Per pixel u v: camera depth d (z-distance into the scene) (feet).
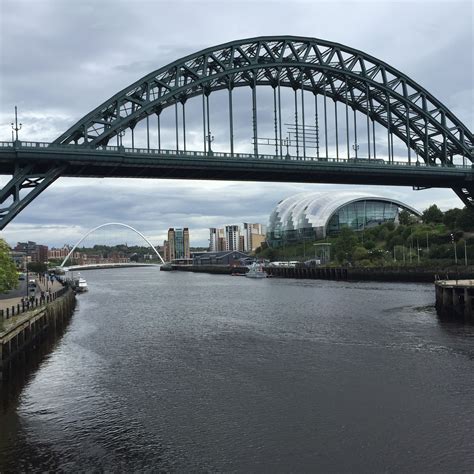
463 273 355.56
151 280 654.53
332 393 104.32
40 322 172.55
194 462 76.43
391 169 305.94
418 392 102.94
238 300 307.58
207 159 258.57
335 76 311.47
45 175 219.61
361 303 254.68
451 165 337.93
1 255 229.25
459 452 76.79
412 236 502.38
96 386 115.85
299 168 281.13
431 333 163.32
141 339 173.88
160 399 104.83
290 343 155.22
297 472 72.64
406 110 324.60
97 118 233.55
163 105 256.73
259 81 295.07
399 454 76.79
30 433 88.58
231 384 113.39
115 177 260.62
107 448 81.97
